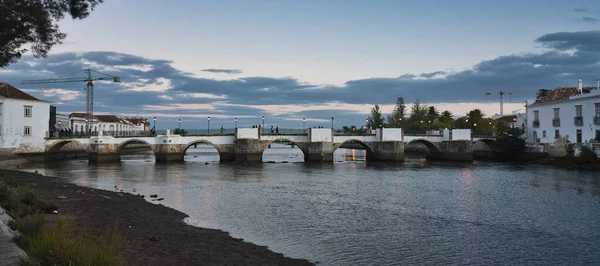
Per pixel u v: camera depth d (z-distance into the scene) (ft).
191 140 240.12
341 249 60.75
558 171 185.57
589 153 192.95
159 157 237.25
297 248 60.70
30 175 146.82
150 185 132.05
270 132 254.06
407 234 70.08
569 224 78.74
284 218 81.41
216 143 242.58
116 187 123.54
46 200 76.48
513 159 266.57
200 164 221.87
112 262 34.42
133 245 49.93
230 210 88.94
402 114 487.20
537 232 72.43
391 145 251.39
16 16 76.48
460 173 178.70
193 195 110.73
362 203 99.96
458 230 73.41
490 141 285.02
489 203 101.24
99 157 234.38
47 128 238.27
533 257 58.59
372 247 62.08
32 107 230.27
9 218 47.83
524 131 285.64
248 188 125.90
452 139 264.52
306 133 248.93
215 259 48.06
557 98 246.06
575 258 58.23
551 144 231.50
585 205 98.94
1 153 214.07
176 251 49.52
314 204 97.81
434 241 65.98
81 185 129.90
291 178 155.63
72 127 356.18
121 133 274.36
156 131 257.96
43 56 83.87
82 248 34.81
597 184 138.10
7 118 217.56
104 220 63.87
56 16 81.82
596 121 205.05
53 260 32.55
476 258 57.77
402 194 115.34
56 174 165.07
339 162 245.86
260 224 75.77
